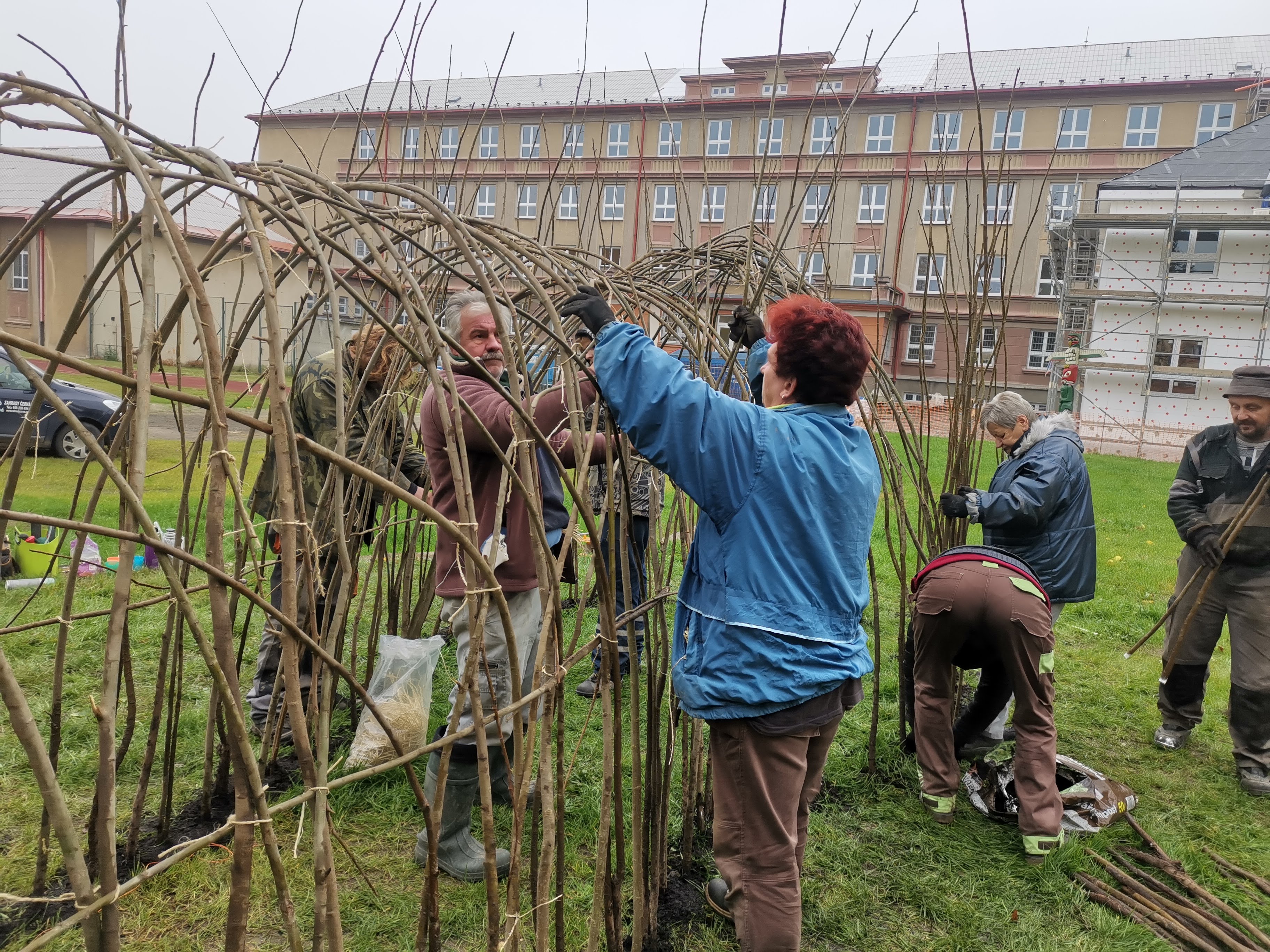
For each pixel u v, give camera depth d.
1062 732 3.64
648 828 2.11
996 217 3.09
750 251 2.49
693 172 21.50
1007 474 3.12
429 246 2.59
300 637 1.15
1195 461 3.35
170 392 1.07
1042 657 2.59
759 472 1.63
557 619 1.59
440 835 2.34
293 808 2.60
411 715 2.68
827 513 1.69
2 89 1.12
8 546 4.55
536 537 1.53
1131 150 22.42
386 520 2.93
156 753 2.90
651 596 2.12
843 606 1.72
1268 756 3.16
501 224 1.96
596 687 3.18
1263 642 3.12
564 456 2.09
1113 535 8.41
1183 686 3.44
